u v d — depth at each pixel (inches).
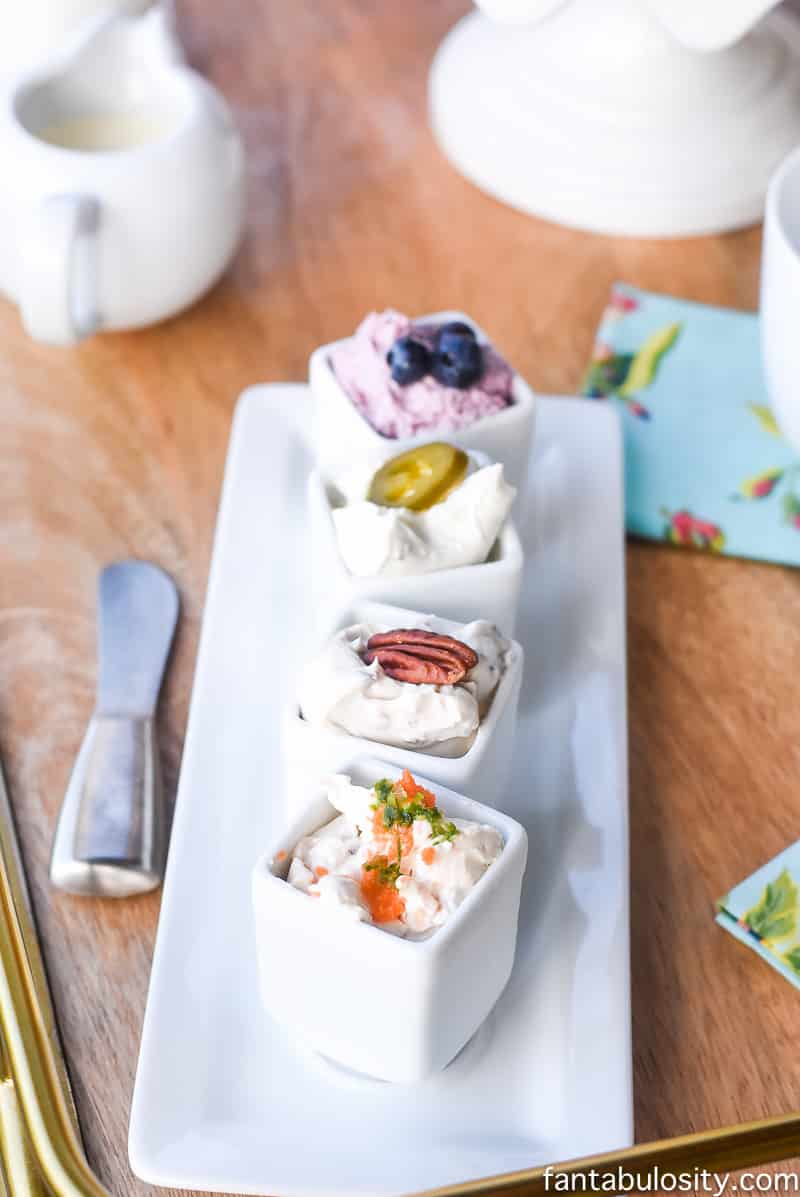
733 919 25.2
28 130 32.6
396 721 24.2
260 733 26.5
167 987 24.1
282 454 29.9
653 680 28.1
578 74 34.1
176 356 32.4
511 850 23.0
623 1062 23.6
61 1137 23.5
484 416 27.8
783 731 27.5
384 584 25.7
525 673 27.5
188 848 25.3
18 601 28.9
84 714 27.6
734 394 31.4
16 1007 24.4
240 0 39.6
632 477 30.3
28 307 30.8
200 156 31.5
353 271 33.8
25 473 30.6
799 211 28.6
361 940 22.4
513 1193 22.7
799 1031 24.7
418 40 38.9
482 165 34.9
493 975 23.5
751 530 29.6
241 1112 23.4
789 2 38.1
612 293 33.0
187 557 29.5
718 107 33.9
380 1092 23.6
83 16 35.2
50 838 26.3
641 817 26.6
